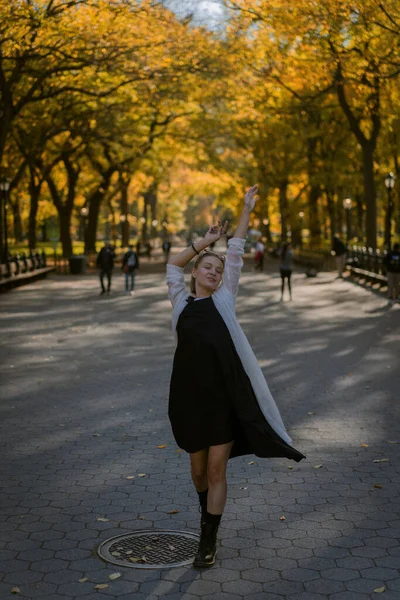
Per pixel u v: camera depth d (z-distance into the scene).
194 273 5.30
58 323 19.42
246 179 55.06
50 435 8.65
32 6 20.20
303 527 5.83
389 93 24.91
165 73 28.36
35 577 4.98
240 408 4.94
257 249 44.12
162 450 8.00
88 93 28.81
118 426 9.04
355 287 30.91
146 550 5.41
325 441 8.30
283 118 32.84
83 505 6.35
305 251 51.25
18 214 74.19
